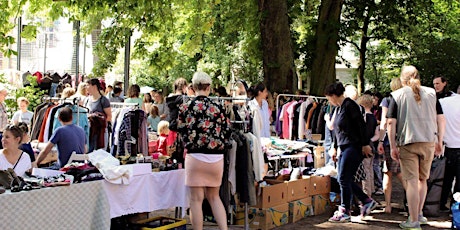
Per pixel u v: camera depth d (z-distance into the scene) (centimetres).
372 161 860
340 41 1831
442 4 2431
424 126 697
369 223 784
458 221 742
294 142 936
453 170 838
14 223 432
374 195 1026
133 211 603
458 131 821
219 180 623
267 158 801
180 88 877
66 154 685
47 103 940
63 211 469
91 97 877
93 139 830
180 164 681
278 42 1472
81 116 821
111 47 1405
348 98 767
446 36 2523
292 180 800
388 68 2742
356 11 1964
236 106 707
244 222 714
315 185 852
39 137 871
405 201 859
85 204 488
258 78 2547
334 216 793
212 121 612
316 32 1675
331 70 1642
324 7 1656
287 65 1473
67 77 1877
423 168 722
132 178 599
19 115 1088
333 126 806
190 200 625
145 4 1271
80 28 1611
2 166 593
